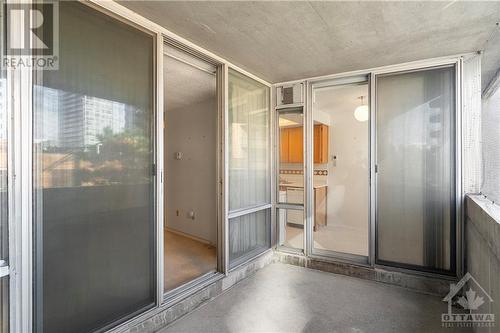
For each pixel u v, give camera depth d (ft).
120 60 6.33
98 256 5.91
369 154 10.28
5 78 4.60
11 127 4.66
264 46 8.39
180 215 16.05
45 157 5.06
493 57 8.59
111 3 6.07
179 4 6.16
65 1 5.33
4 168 4.60
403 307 8.18
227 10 6.40
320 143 17.47
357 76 10.78
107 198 6.08
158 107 7.13
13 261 4.66
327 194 18.34
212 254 12.47
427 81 9.45
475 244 7.45
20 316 4.72
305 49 8.57
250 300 8.66
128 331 6.32
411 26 7.05
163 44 7.81
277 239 12.59
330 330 7.06
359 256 10.98
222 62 9.41
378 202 10.18
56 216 5.22
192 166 15.25
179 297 7.79
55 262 5.21
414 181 9.61
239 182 10.53
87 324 5.71
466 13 6.42
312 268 11.30
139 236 6.77
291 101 12.04
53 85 5.16
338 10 6.33
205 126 14.52
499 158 6.69
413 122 9.64
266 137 12.26
